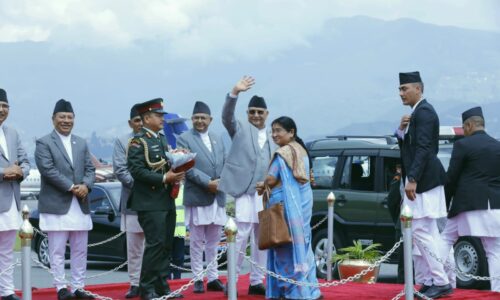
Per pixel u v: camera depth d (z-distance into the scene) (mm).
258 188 10906
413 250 11250
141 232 12164
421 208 11047
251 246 12039
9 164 11492
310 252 10797
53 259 11875
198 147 12547
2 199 11297
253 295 11797
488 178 11633
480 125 11859
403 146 11391
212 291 12328
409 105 11375
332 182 16719
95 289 12969
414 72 11281
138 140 11086
